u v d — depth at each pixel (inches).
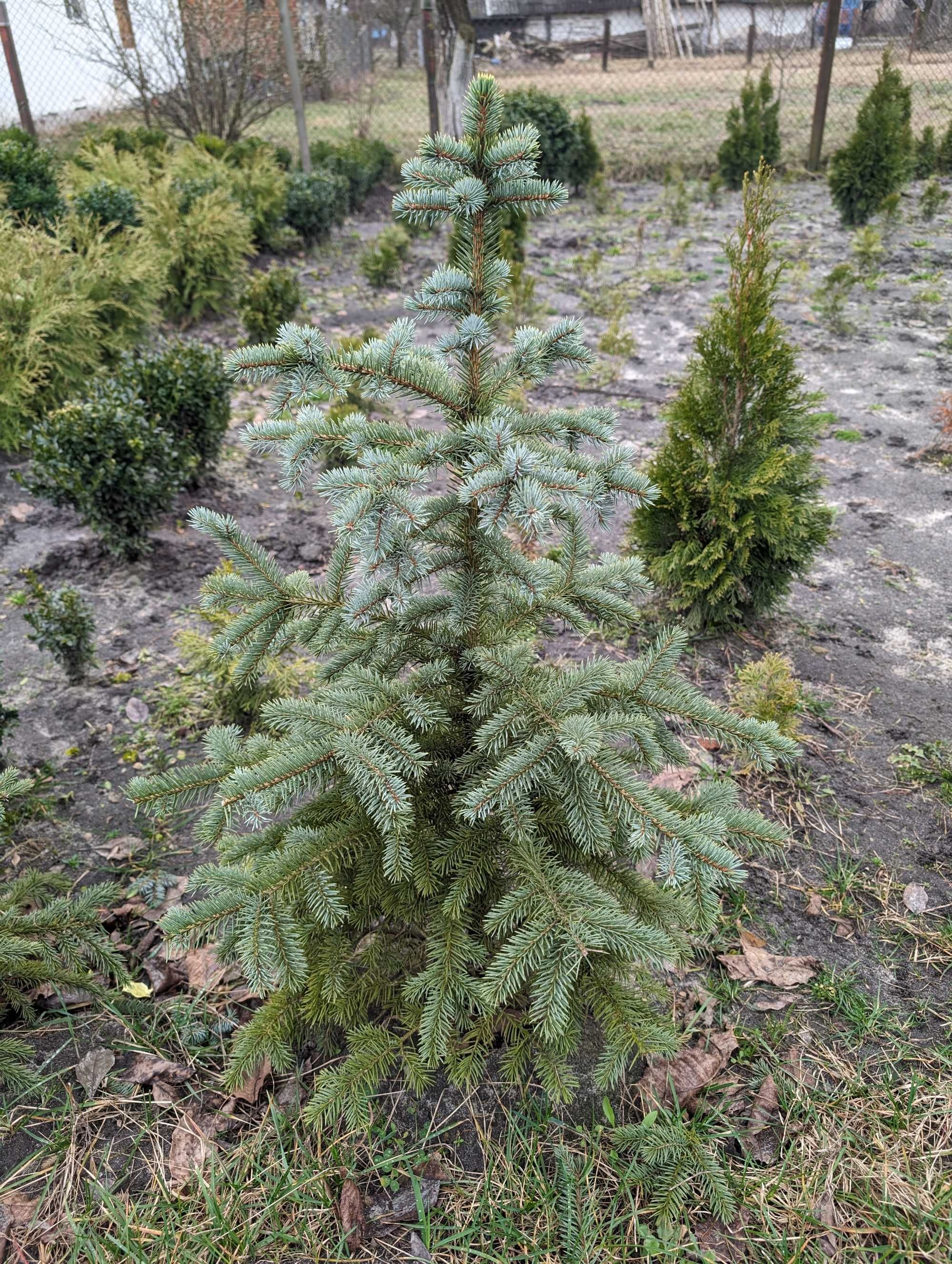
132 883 113.3
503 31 791.1
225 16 457.7
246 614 84.6
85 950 99.0
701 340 157.5
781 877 114.3
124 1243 75.7
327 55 583.2
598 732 71.1
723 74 771.4
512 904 73.8
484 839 82.7
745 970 101.3
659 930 79.4
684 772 130.0
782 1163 81.8
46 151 386.9
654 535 165.5
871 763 133.3
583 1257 74.8
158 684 151.6
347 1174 81.4
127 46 463.8
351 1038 82.7
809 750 135.6
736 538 152.0
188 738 139.2
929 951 104.3
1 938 89.5
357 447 75.6
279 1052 81.1
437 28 490.9
